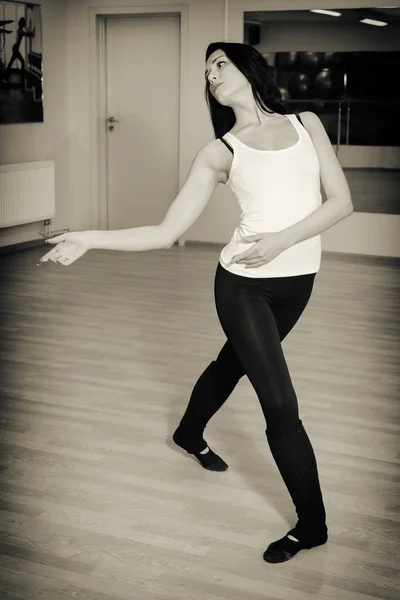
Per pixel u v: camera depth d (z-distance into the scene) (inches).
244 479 113.3
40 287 243.1
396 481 113.0
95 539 96.1
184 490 109.6
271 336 90.1
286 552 92.0
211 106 98.7
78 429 130.9
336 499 107.2
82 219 346.3
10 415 136.6
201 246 322.0
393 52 285.6
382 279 261.6
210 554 93.1
